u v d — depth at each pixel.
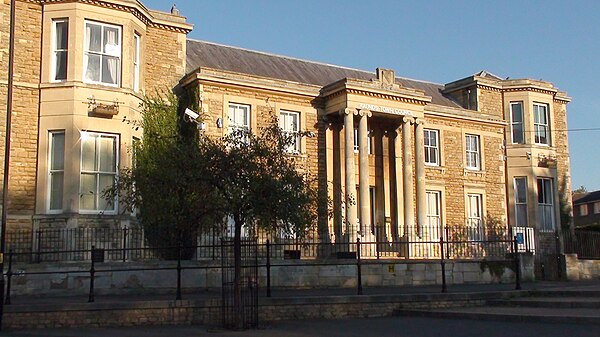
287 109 27.92
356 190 29.08
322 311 16.33
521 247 29.62
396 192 29.97
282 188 14.13
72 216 20.97
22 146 21.55
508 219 33.88
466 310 16.39
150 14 24.77
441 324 14.54
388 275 21.56
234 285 14.52
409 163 28.95
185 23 25.86
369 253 26.72
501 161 34.16
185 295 18.33
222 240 15.69
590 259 28.77
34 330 14.15
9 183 21.17
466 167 33.03
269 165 14.50
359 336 12.70
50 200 21.61
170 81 25.42
